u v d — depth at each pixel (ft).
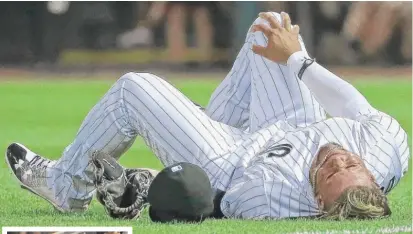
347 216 57.36
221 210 60.70
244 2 245.65
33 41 253.85
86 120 63.62
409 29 238.89
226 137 63.05
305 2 243.60
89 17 255.50
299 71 62.49
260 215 59.67
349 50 245.65
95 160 60.08
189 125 62.03
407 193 78.07
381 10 239.50
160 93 62.34
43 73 250.16
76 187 64.85
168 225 58.29
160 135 62.18
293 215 59.36
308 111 64.23
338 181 57.00
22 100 197.98
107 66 255.09
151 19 254.47
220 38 251.60
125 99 62.44
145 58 255.29
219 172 61.52
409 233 56.18
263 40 65.26
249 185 59.93
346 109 62.03
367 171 57.72
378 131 60.90
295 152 60.03
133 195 60.13
